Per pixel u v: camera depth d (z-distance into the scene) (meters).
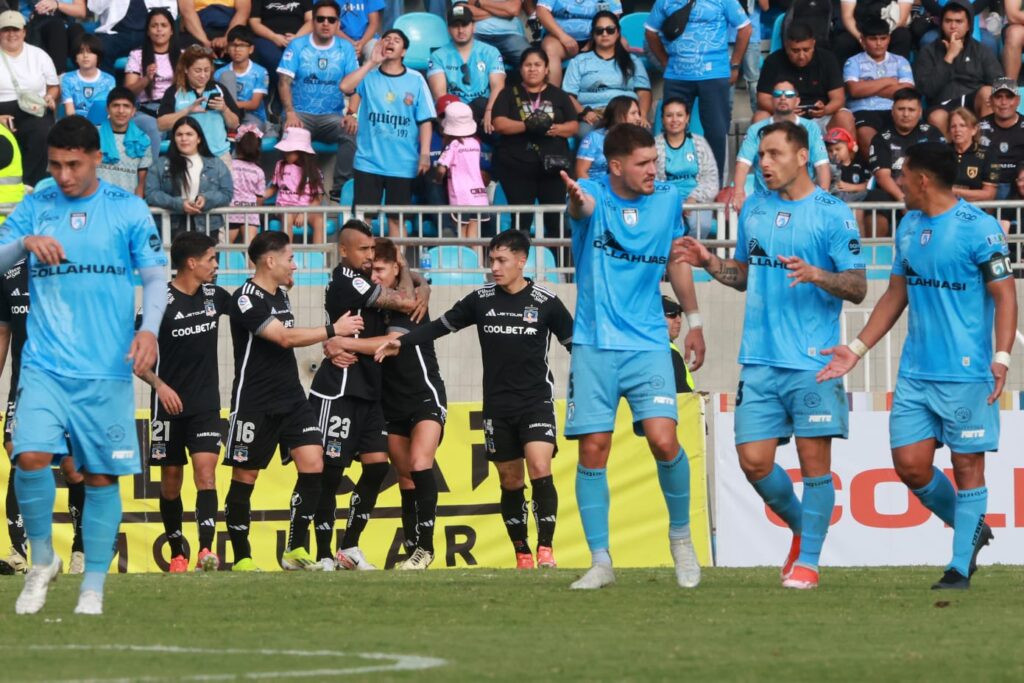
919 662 17.61
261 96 58.75
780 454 42.03
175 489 37.28
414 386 37.69
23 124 56.12
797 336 26.59
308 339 35.75
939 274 27.12
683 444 41.88
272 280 36.03
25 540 37.00
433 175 54.44
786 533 41.91
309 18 61.31
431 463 37.84
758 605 23.84
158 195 48.66
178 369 36.38
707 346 49.47
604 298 26.14
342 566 38.53
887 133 54.09
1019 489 41.53
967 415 27.05
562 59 60.38
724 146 58.28
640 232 26.06
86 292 22.97
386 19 64.50
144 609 23.89
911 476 27.83
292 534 36.81
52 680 16.39
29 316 23.30
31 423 22.80
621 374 26.20
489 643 19.39
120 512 23.70
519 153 54.19
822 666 17.28
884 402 43.09
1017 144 54.00
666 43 58.28
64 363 22.91
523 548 37.97
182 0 61.19
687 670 16.98
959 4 58.38
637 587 26.81
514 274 36.47
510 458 37.06
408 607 23.86
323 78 57.97
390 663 17.59
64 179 22.75
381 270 37.56
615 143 25.92
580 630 20.80
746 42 59.00
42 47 59.38
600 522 26.73
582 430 26.34
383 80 54.38
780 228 26.69
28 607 23.27
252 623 22.03
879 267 49.38
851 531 41.75
